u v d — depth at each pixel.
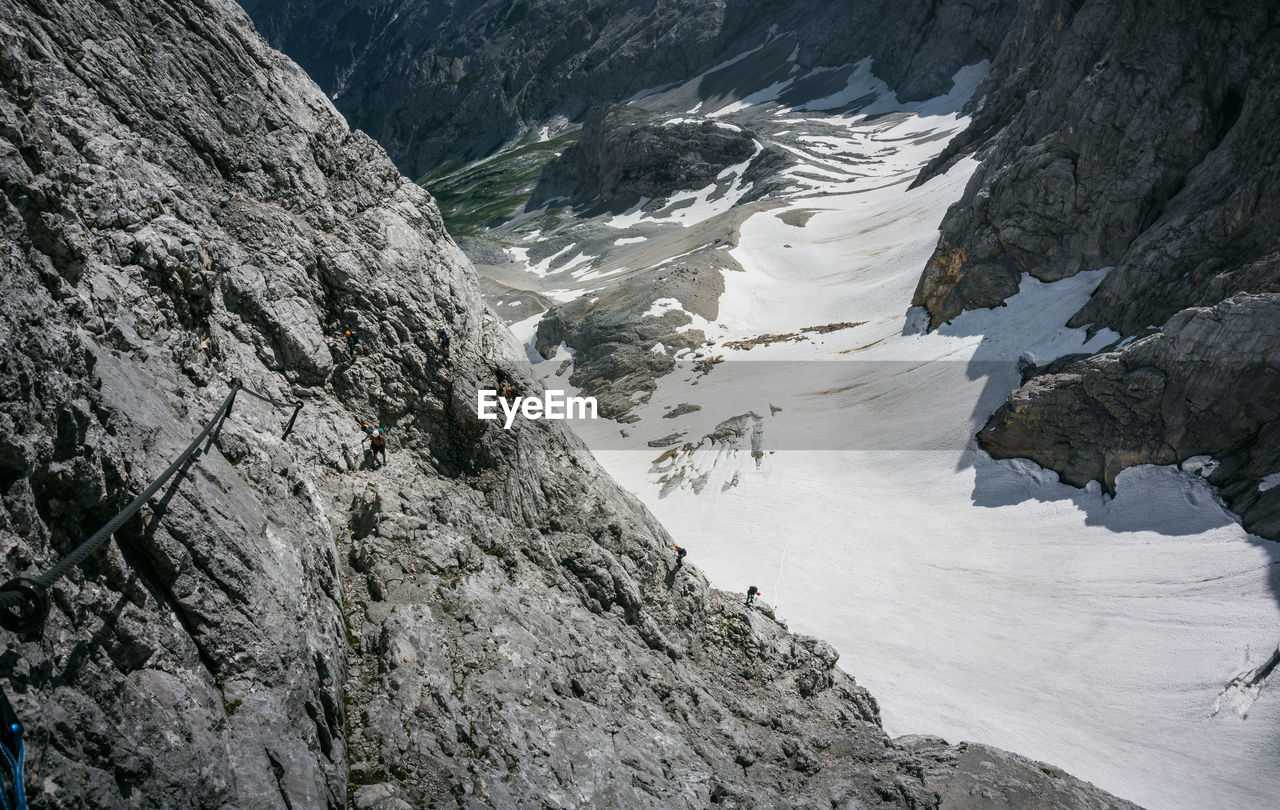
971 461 70.19
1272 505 54.41
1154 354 62.81
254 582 15.19
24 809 8.72
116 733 10.95
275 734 13.88
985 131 145.00
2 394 11.07
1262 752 40.59
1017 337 79.44
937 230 119.62
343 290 26.81
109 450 13.11
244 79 26.64
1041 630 51.72
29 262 13.94
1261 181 64.50
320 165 29.11
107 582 12.44
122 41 22.48
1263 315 57.41
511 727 18.91
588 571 28.69
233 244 23.41
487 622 21.56
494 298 145.12
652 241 179.75
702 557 62.62
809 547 62.91
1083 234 79.62
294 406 23.05
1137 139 76.62
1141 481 61.28
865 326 101.25
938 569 59.38
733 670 32.81
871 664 48.88
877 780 26.72
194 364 19.30
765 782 24.52
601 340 111.94
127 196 19.27
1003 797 28.59
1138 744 42.69
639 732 22.17
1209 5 74.69
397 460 26.11
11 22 18.83
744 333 110.94
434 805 15.98
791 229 145.38
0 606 9.09
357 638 19.12
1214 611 49.69
